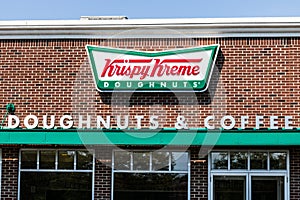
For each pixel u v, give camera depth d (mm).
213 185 19297
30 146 19766
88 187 19609
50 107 19984
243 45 19797
